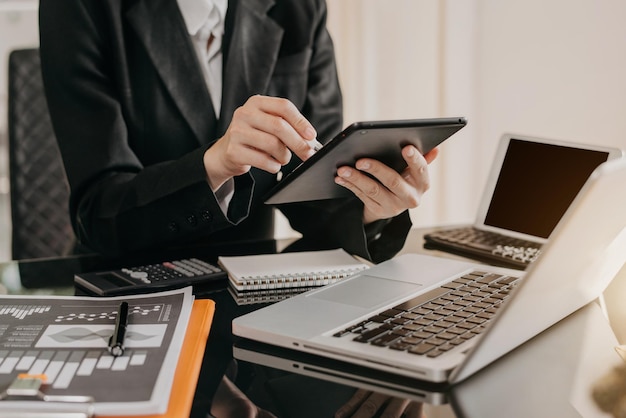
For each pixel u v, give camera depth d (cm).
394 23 235
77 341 71
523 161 121
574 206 58
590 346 72
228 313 87
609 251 74
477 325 74
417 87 234
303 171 90
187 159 109
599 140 190
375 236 120
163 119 133
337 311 79
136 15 131
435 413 60
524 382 65
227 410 61
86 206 121
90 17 128
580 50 190
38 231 154
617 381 65
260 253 116
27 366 65
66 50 126
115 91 132
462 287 87
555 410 60
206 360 71
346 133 83
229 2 139
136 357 67
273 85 142
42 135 152
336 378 67
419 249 116
